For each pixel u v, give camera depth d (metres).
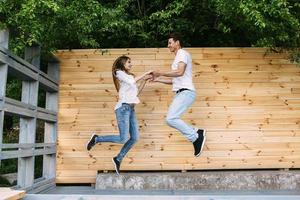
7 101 3.13
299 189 4.36
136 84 4.64
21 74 3.62
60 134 4.87
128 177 4.41
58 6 3.37
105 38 6.20
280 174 4.41
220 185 4.37
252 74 4.96
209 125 4.86
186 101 4.30
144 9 6.30
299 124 4.87
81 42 4.26
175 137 4.84
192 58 5.00
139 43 6.31
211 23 6.03
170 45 4.45
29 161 3.82
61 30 4.02
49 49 4.21
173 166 4.79
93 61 5.02
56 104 4.91
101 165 4.81
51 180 4.58
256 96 4.92
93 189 4.41
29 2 3.17
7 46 3.19
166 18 5.79
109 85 4.98
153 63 5.00
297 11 4.37
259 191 4.23
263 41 4.60
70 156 4.82
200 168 4.79
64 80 4.98
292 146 4.83
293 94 4.93
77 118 4.91
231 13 4.48
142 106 4.89
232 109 4.89
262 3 4.04
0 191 2.40
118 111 4.31
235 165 4.80
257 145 4.83
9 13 3.25
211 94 4.92
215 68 4.98
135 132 4.40
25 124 3.90
